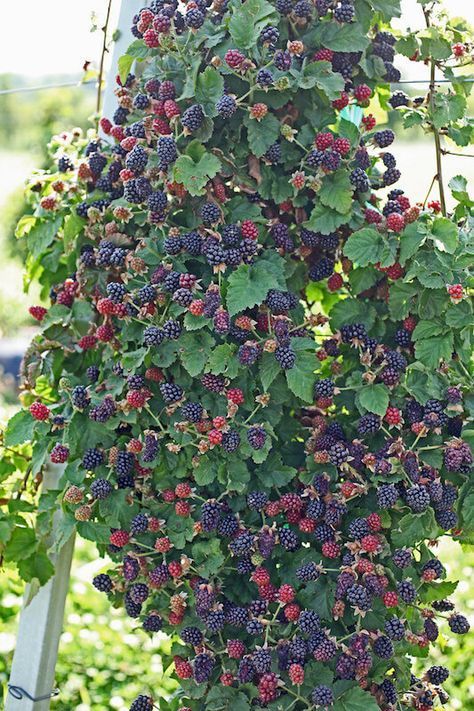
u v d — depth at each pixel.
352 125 1.59
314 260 1.66
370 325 1.63
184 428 1.57
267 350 1.54
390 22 1.67
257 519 1.61
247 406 1.58
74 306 1.72
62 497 1.63
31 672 1.75
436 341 1.59
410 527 1.56
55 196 1.72
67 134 1.82
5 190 7.09
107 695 2.17
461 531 1.63
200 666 1.58
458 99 1.67
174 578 1.59
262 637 1.59
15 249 6.25
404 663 1.61
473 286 1.59
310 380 1.56
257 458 1.56
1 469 1.79
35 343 1.73
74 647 2.29
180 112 1.58
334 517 1.56
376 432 1.60
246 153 1.60
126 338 1.61
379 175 1.70
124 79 1.66
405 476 1.55
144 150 1.59
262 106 1.54
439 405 1.57
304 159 1.59
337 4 1.60
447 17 1.65
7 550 1.72
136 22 1.64
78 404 1.62
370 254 1.58
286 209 1.62
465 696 2.14
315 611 1.57
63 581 1.76
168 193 1.60
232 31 1.55
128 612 1.62
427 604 1.64
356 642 1.53
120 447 1.63
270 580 1.61
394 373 1.58
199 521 1.58
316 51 1.60
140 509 1.63
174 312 1.57
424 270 1.56
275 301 1.54
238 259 1.55
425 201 1.68
